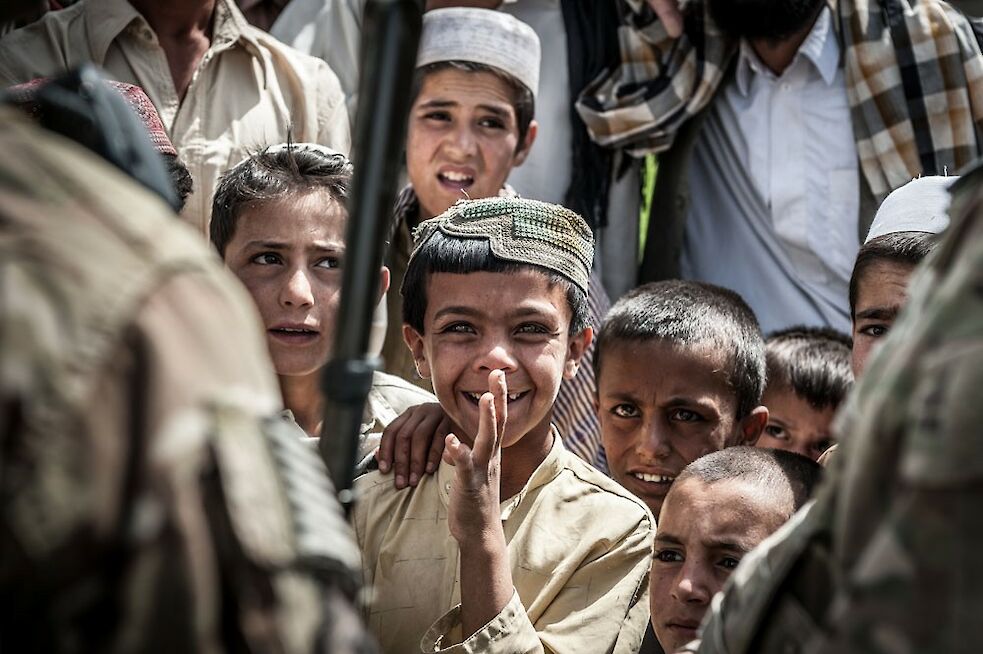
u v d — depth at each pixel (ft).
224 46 11.26
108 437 3.26
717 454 7.57
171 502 3.29
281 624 3.42
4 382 3.16
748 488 7.21
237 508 3.40
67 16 11.07
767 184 13.02
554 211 8.26
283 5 13.41
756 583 4.37
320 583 3.57
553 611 7.65
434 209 11.78
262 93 11.34
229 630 3.39
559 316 8.09
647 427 9.24
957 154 12.67
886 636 3.49
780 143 13.00
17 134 3.68
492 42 11.71
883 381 3.78
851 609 3.58
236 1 13.29
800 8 12.59
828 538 4.11
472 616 6.87
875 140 12.72
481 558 6.88
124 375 3.33
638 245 13.26
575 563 7.76
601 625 7.62
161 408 3.34
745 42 13.03
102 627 3.24
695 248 13.44
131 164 4.69
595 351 9.80
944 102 12.67
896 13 12.85
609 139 12.91
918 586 3.46
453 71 11.68
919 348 3.68
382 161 4.60
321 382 4.71
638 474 9.34
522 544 7.79
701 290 9.84
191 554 3.30
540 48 12.82
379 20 4.58
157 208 3.74
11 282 3.26
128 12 10.94
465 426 8.03
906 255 8.97
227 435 3.44
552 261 8.09
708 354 9.24
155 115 8.84
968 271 3.66
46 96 4.68
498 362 7.85
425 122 11.77
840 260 12.87
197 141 10.93
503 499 8.04
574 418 10.89
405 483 8.11
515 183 13.03
